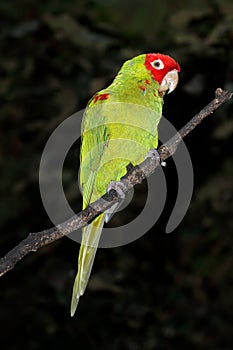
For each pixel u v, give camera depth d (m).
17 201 15.82
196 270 16.00
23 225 15.91
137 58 10.47
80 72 14.48
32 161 15.43
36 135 15.63
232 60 13.53
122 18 17.08
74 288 8.88
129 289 15.84
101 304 15.23
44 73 14.82
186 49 13.77
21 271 15.23
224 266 15.69
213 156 15.59
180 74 14.05
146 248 16.69
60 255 15.30
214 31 12.98
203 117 7.22
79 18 15.14
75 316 15.10
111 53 14.27
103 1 17.00
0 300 15.02
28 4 15.36
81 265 9.06
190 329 16.14
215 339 16.19
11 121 15.45
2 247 15.91
